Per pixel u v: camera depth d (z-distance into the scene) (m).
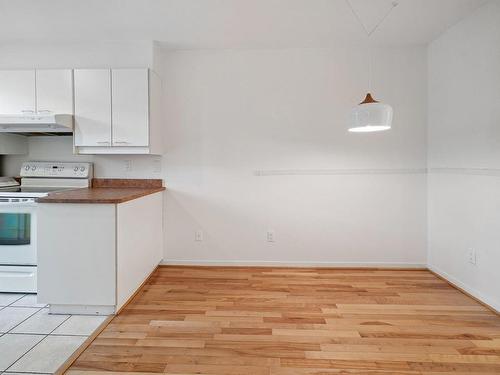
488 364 1.77
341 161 3.36
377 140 3.34
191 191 3.42
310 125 3.35
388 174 3.35
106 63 3.12
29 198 2.59
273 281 3.01
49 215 2.28
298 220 3.40
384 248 3.39
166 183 3.42
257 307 2.46
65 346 1.93
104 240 2.28
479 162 2.55
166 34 2.97
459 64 2.78
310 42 3.18
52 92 2.99
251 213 3.42
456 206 2.86
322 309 2.43
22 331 2.10
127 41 3.10
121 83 2.98
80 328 2.14
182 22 2.74
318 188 3.38
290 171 3.38
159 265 3.45
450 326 2.17
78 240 2.28
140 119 2.99
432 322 2.22
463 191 2.76
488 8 2.43
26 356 1.83
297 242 3.42
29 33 2.92
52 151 3.41
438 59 3.09
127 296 2.50
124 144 3.00
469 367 1.74
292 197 3.40
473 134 2.61
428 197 3.34
